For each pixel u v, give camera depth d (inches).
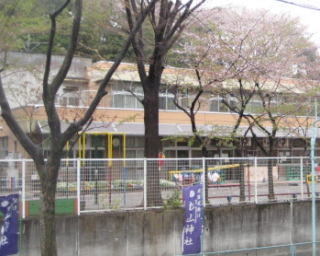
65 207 489.1
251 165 606.2
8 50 511.2
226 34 726.5
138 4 580.7
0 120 892.0
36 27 478.6
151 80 578.6
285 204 613.9
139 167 534.0
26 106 745.6
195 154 1216.2
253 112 823.7
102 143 1096.2
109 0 558.3
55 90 314.7
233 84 745.0
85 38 655.1
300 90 805.2
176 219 538.0
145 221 522.3
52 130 312.7
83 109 759.7
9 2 417.1
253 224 586.2
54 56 811.4
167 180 549.0
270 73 748.6
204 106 1194.6
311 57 862.5
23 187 470.3
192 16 676.1
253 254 581.3
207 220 553.9
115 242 505.7
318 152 986.1
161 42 557.9
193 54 723.4
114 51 719.1
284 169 639.1
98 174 509.4
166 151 1183.6
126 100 1123.9
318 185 669.9
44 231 314.2
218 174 581.3
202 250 514.3
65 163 491.2
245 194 599.8
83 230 490.9
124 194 523.8
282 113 772.0
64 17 511.5
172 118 1230.9
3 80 738.8
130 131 1103.0
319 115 824.3
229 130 745.6
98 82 1045.2
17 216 450.9
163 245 529.3
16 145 987.9
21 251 459.8
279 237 605.0
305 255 596.1
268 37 749.3
